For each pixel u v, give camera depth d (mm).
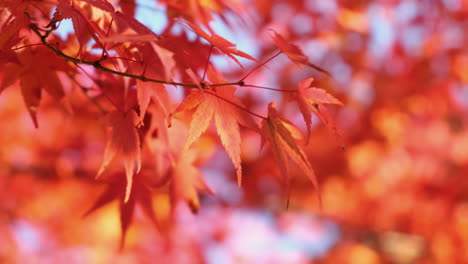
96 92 1992
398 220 5664
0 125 5031
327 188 5559
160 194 5262
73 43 1796
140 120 1563
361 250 6160
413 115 5496
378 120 5328
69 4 1416
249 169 5750
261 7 4168
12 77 1782
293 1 4266
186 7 1902
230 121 1600
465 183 5391
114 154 1669
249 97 5133
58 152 5125
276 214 6207
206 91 1580
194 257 5559
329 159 5348
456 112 5637
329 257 6402
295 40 4520
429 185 5488
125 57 1566
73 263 5441
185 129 2223
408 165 5492
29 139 5070
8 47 1562
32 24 1547
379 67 5184
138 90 1562
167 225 5371
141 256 5418
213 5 1969
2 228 5492
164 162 2234
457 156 5527
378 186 5516
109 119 1692
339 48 4887
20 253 5543
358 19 4598
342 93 5176
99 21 1616
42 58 1782
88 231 5426
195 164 2488
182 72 1811
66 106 1908
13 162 5277
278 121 1627
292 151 1632
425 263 5898
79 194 5434
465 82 5387
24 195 5383
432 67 5348
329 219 6055
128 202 2164
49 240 5516
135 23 1361
